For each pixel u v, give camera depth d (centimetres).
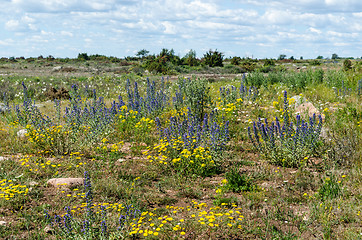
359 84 1425
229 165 691
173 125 817
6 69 4728
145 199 521
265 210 475
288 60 6988
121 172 630
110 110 1024
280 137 699
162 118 1098
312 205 482
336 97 1373
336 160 635
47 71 4362
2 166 633
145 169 662
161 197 531
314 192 538
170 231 412
